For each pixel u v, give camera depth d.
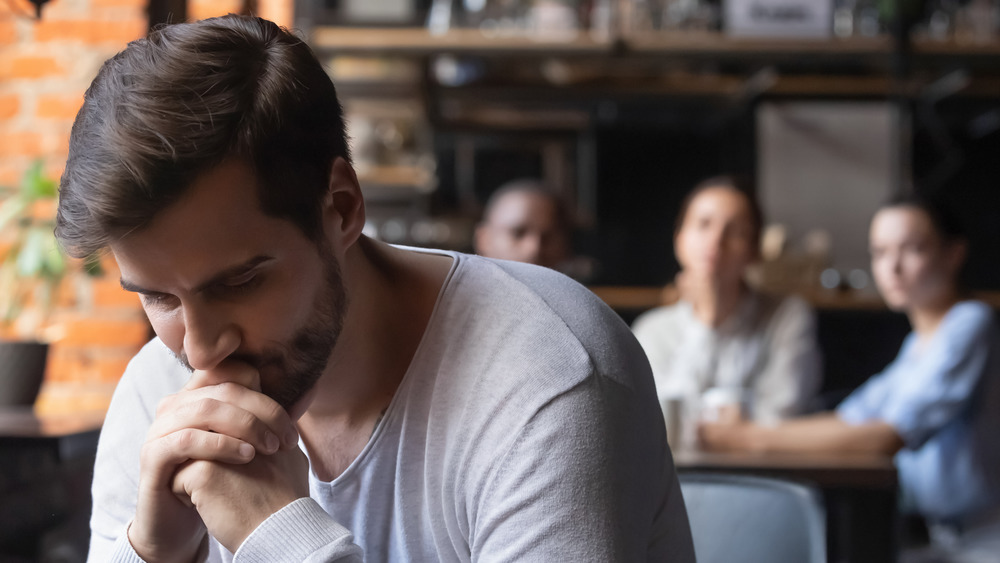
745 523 1.16
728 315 2.44
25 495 1.61
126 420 0.85
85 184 0.56
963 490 2.19
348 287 0.69
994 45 2.91
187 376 0.83
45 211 2.13
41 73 2.31
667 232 4.07
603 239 4.07
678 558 0.81
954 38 3.00
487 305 0.72
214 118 0.56
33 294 2.22
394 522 0.74
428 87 3.37
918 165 3.83
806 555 1.12
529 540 0.65
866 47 2.91
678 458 1.77
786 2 2.88
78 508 1.73
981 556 2.08
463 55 2.86
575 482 0.65
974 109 3.71
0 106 2.32
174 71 0.57
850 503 1.73
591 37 2.86
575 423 0.66
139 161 0.55
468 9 2.95
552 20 2.91
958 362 2.17
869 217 3.70
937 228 2.32
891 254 2.36
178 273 0.59
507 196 2.83
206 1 1.90
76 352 2.24
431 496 0.71
